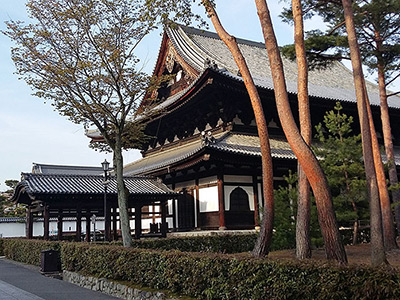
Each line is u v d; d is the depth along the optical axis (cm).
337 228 1127
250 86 1385
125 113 1945
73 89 1884
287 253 1839
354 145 2056
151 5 1576
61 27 1816
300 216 1421
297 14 1510
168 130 3653
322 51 2284
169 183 3334
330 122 2209
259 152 2658
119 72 1862
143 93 2025
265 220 1341
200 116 3184
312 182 1144
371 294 697
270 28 1257
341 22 2227
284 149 2880
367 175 1417
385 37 2394
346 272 750
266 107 3030
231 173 2805
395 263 1589
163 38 3603
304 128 1459
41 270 1877
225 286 970
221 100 2877
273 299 848
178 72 3612
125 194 1906
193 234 2686
